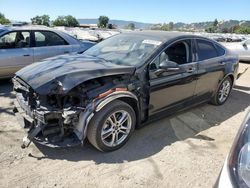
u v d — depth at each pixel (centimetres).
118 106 352
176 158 362
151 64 398
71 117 321
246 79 900
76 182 304
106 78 358
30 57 661
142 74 385
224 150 391
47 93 322
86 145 380
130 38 469
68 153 359
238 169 176
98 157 353
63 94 323
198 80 482
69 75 336
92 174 319
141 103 389
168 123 470
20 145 371
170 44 432
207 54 509
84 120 328
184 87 455
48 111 323
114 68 364
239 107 583
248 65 1241
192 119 496
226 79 574
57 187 295
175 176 325
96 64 385
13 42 651
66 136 341
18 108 382
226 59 555
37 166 328
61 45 710
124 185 304
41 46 683
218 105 581
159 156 365
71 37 736
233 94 687
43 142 330
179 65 441
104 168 331
